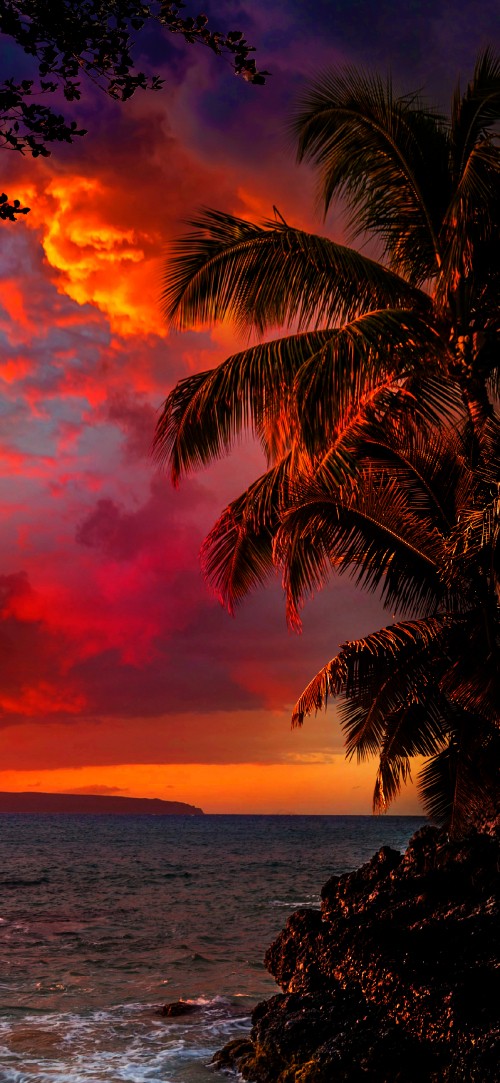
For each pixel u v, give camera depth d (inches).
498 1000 303.0
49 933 971.9
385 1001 341.7
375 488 461.7
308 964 406.6
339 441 431.5
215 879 1843.0
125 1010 564.1
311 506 454.0
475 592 463.8
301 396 375.9
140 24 167.9
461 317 441.7
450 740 508.4
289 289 447.2
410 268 511.8
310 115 467.5
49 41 163.8
